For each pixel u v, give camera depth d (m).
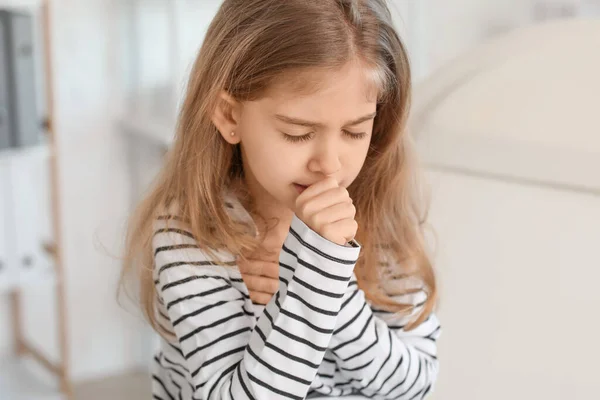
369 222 1.03
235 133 0.88
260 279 0.97
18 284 1.91
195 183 0.92
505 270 1.20
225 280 0.93
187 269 0.92
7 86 1.83
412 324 1.04
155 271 0.96
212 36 0.89
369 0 0.88
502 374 1.17
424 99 1.35
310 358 0.82
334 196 0.81
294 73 0.80
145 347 2.28
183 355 0.95
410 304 1.03
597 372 1.09
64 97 2.07
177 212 0.95
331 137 0.82
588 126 1.16
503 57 1.31
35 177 2.11
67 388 2.03
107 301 2.22
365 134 0.85
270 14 0.83
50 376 2.15
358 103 0.82
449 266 1.25
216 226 0.93
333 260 0.81
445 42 2.39
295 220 0.83
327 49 0.80
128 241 1.07
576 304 1.12
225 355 0.88
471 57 1.35
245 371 0.83
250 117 0.84
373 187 1.01
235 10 0.87
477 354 1.20
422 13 2.33
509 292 1.19
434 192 1.29
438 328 1.08
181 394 1.03
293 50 0.81
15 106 1.85
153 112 2.15
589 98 1.18
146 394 2.15
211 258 0.92
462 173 1.28
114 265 2.21
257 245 0.95
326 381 0.99
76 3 2.04
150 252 1.00
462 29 2.41
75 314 2.20
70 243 2.15
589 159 1.14
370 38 0.84
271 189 0.86
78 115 2.09
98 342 2.24
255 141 0.84
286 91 0.80
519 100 1.25
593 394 1.08
